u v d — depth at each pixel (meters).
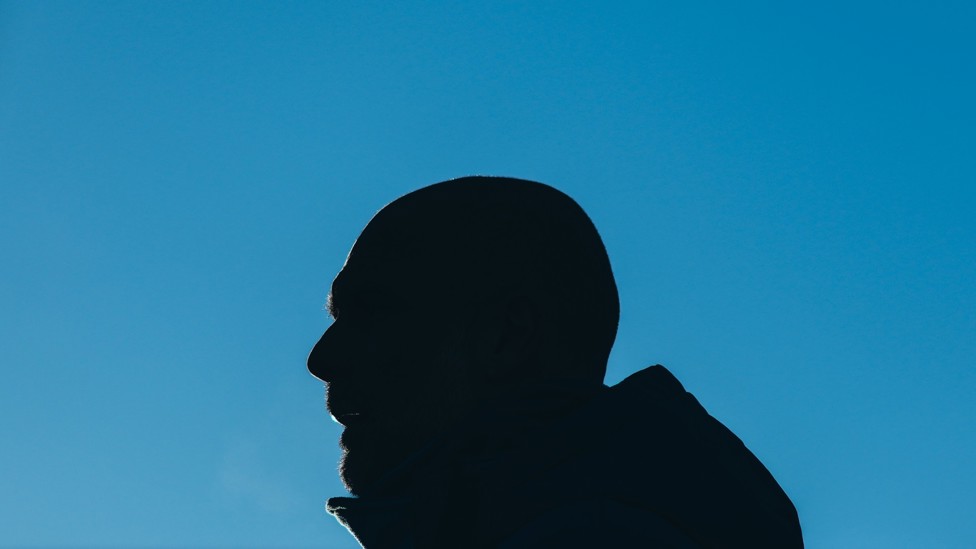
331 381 1.58
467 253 1.53
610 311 1.56
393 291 1.55
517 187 1.58
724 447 1.48
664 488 1.33
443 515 1.34
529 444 1.35
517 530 1.28
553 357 1.50
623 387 1.43
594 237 1.58
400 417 1.52
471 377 1.50
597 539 1.24
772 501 1.45
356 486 1.55
